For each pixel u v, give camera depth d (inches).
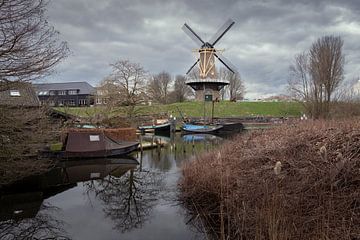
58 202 470.0
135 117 1512.1
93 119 1199.6
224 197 372.8
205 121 1838.1
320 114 1310.3
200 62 2130.9
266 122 1905.8
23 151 438.0
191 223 370.9
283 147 391.9
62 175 660.1
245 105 2401.6
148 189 534.0
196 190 441.1
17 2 377.1
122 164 778.8
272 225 252.7
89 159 812.6
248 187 343.0
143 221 385.4
